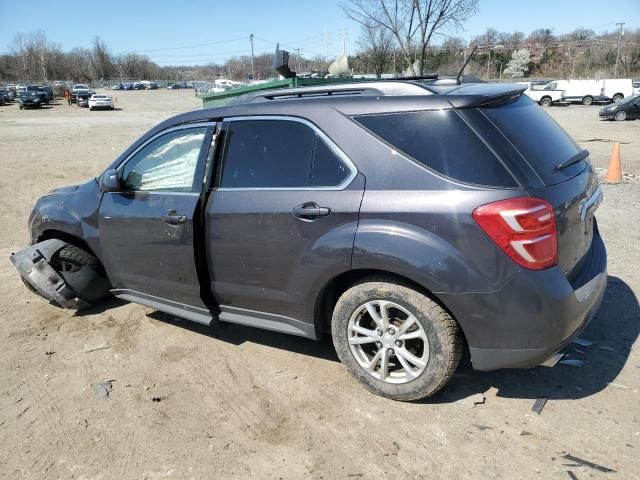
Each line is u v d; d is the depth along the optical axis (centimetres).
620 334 389
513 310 273
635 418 297
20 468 280
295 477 267
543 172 283
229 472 272
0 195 1030
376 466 271
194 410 322
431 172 285
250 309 363
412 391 309
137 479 270
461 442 284
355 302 315
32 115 4016
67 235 464
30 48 11431
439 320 290
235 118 358
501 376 341
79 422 315
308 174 322
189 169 373
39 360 387
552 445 279
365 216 297
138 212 390
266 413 316
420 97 296
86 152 1703
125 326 438
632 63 8088
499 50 8362
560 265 282
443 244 278
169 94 7612
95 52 12500
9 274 570
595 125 2370
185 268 371
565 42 8612
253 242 340
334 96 325
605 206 776
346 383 343
